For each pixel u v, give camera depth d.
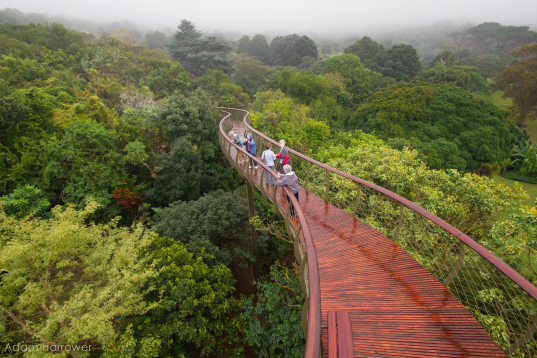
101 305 7.26
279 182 5.77
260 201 15.66
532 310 4.98
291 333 7.36
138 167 16.55
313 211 6.59
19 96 14.23
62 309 6.21
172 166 15.48
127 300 7.02
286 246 13.48
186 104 16.97
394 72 58.44
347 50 73.12
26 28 30.11
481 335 3.14
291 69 66.75
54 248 7.21
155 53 35.47
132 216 15.24
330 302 3.77
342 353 1.75
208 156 17.72
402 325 3.33
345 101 42.97
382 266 4.52
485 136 28.47
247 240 12.23
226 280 9.80
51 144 13.46
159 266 9.02
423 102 31.05
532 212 6.93
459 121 30.05
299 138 21.91
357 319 3.45
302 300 7.43
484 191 8.88
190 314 8.37
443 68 50.06
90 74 22.19
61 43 27.91
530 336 2.93
